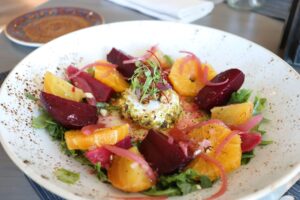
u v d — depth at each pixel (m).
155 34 0.35
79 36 0.33
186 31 0.35
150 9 0.46
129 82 0.31
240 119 0.26
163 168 0.22
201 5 0.46
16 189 0.23
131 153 0.22
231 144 0.23
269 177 0.20
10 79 0.27
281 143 0.23
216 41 0.34
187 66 0.31
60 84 0.28
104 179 0.22
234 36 0.33
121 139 0.24
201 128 0.25
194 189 0.21
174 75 0.31
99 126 0.26
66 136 0.24
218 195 0.19
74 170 0.22
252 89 0.30
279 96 0.28
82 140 0.23
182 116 0.29
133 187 0.20
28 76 0.28
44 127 0.25
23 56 0.37
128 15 0.47
